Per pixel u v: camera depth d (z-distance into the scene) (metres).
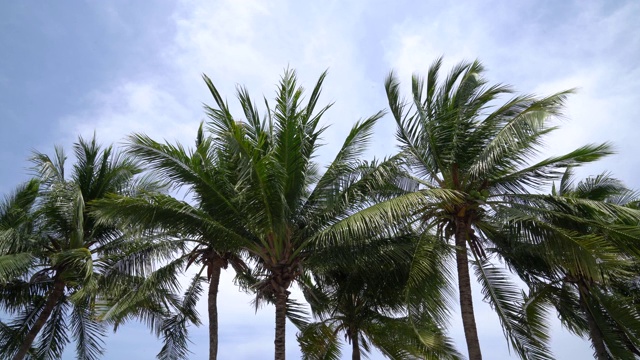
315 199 13.56
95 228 17.83
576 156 13.17
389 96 15.34
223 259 17.02
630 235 11.93
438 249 13.35
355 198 13.40
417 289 12.80
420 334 12.79
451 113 14.09
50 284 17.78
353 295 17.44
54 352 17.94
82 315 18.55
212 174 12.60
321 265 13.95
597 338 16.39
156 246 16.08
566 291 17.27
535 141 13.67
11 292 17.58
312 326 17.55
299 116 12.55
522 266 16.31
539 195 13.56
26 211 18.19
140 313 18.06
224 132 11.79
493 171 13.76
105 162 18.56
